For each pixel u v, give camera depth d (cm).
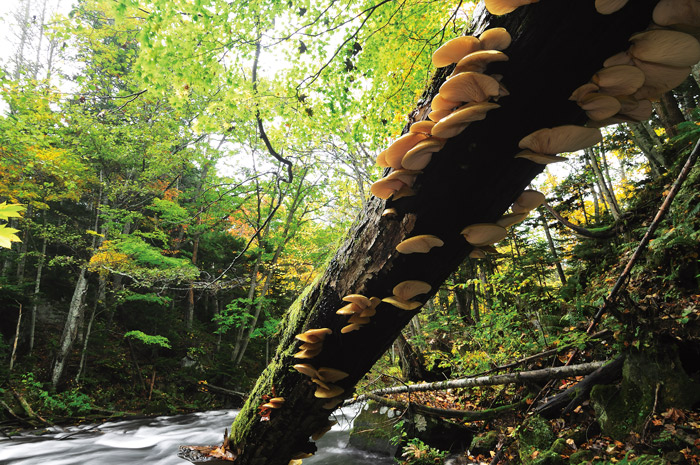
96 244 1555
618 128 1289
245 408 245
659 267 561
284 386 212
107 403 1326
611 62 112
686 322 419
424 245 145
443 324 999
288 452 229
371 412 742
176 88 561
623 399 440
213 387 1608
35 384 1205
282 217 1881
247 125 932
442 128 123
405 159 131
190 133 1300
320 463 663
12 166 1045
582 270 946
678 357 413
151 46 485
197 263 2275
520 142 121
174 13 463
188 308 2109
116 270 1244
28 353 1415
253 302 1823
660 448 373
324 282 194
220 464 240
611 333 499
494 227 136
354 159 1015
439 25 657
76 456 820
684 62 110
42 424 1052
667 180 771
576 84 117
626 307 478
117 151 1265
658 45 104
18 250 1691
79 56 1362
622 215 838
